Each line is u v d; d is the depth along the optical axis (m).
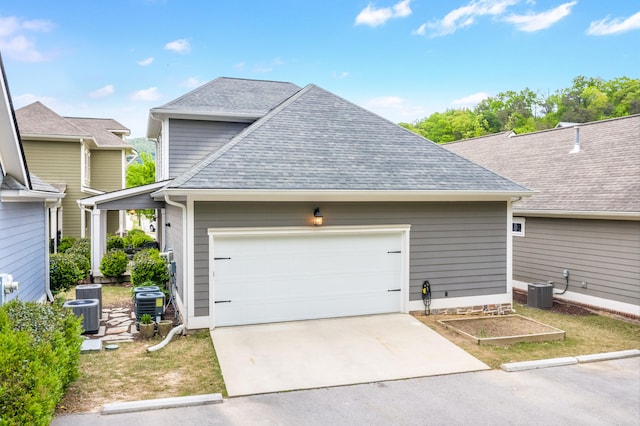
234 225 9.38
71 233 21.83
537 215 13.56
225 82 17.19
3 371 4.64
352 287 10.34
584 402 6.37
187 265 9.17
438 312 10.85
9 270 8.53
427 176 10.64
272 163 9.86
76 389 6.41
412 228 10.65
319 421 5.70
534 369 7.65
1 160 8.23
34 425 4.62
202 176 9.00
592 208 11.59
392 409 6.08
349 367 7.53
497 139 20.25
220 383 6.77
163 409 5.93
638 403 6.35
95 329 9.09
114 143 25.67
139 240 22.72
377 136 11.86
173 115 14.80
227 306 9.49
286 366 7.50
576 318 11.23
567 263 12.71
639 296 10.80
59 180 21.64
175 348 8.25
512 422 5.77
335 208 10.05
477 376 7.29
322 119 12.01
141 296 9.68
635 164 12.27
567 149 15.41
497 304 11.33
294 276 9.91
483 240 11.19
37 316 6.04
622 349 8.66
